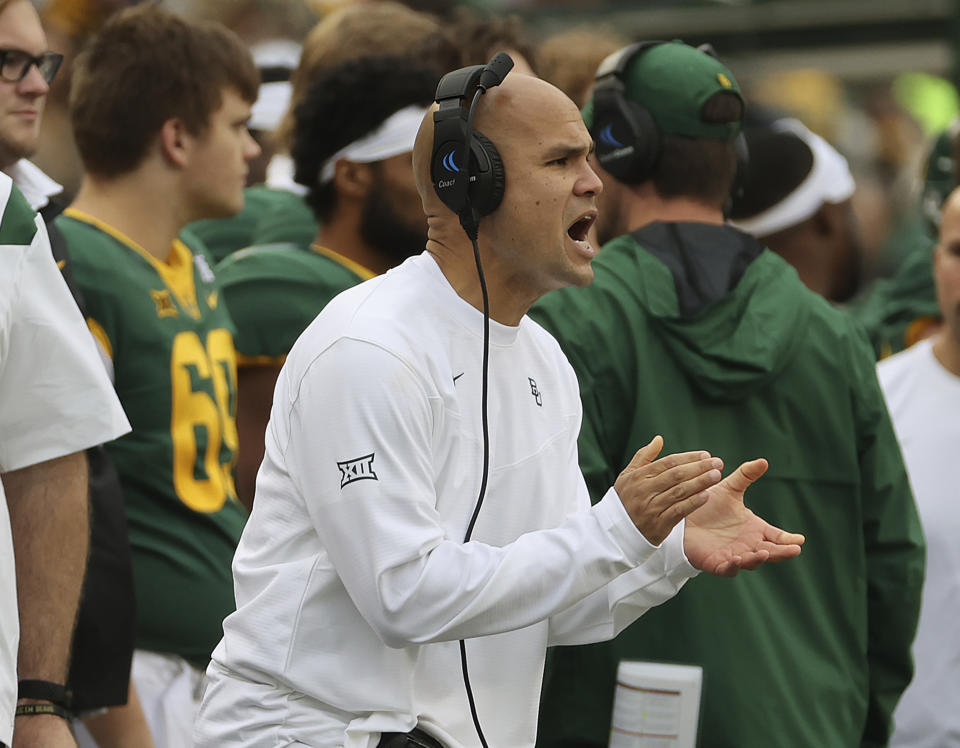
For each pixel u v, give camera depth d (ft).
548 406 27.81
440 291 26.43
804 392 34.30
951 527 44.29
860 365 35.17
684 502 24.47
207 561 39.17
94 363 29.12
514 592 24.47
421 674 26.25
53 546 29.19
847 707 34.53
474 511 26.14
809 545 34.50
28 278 28.14
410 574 24.35
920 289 58.29
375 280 26.50
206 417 39.73
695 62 35.06
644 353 33.37
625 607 27.30
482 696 26.96
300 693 25.66
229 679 26.25
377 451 24.64
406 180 44.37
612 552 24.67
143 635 38.68
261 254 44.70
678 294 33.58
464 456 26.07
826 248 54.95
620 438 33.40
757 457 33.91
